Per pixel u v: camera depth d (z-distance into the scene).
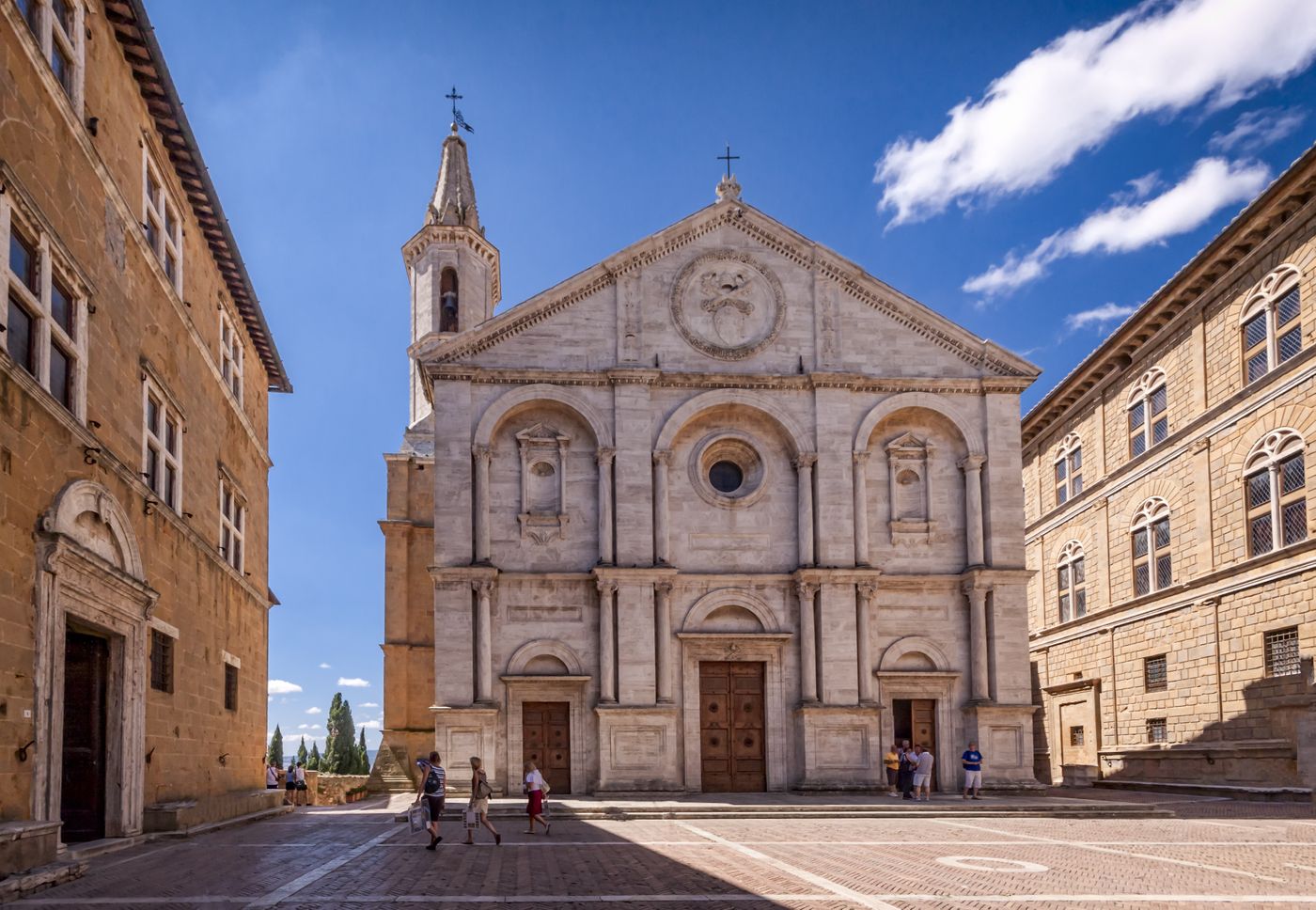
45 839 17.64
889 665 37.72
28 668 18.38
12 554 17.84
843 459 38.31
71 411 21.09
